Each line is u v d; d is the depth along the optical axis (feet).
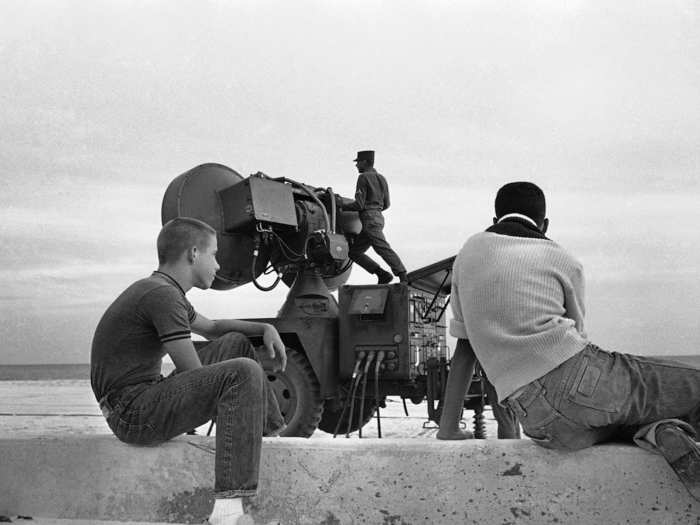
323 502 9.73
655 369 8.83
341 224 23.24
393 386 20.06
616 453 8.79
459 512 9.29
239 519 9.20
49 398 77.66
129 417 10.00
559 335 8.84
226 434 9.35
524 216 10.01
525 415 8.97
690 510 8.51
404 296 18.97
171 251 10.74
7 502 10.91
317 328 19.26
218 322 11.60
